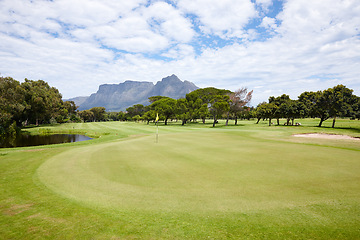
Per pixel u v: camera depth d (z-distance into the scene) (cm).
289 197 652
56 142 3381
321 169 963
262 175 891
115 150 1689
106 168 1098
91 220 536
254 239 430
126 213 576
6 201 684
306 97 5388
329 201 614
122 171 1028
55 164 1238
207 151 1527
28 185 852
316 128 3894
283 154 1341
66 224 514
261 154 1358
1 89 4450
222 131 3472
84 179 916
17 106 4803
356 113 3800
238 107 6075
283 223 495
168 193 721
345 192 681
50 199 695
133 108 14400
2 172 1063
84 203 656
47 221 534
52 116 8750
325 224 483
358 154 1315
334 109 4019
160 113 7750
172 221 523
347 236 429
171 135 2862
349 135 2603
